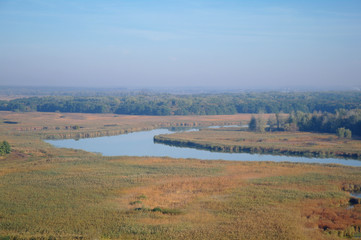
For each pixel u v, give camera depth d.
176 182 56.41
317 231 36.84
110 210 42.22
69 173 62.78
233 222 38.41
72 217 39.59
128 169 67.12
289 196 48.75
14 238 33.03
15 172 63.59
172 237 34.06
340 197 48.62
